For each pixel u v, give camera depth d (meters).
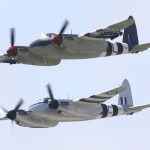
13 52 154.12
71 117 163.62
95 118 167.50
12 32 155.62
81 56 159.25
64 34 156.38
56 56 157.00
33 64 157.62
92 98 162.12
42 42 155.50
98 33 157.50
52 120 162.75
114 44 163.25
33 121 161.50
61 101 161.00
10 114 159.25
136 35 171.75
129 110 173.25
